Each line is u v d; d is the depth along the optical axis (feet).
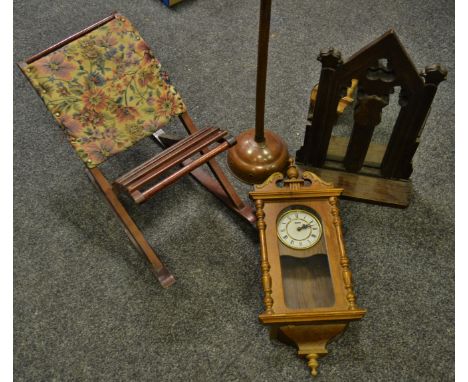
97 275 5.50
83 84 5.25
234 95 6.98
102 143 5.26
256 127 5.67
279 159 5.94
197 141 4.97
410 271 5.46
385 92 5.02
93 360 4.98
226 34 7.69
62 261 5.60
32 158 6.40
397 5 8.03
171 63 7.34
